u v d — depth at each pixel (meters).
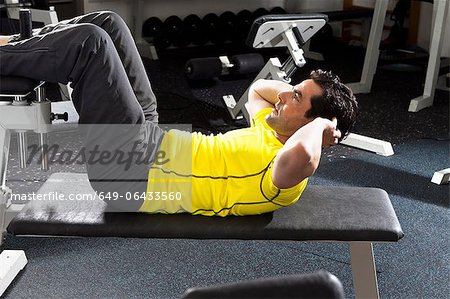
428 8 5.84
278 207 1.96
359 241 1.92
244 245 2.62
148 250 2.55
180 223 1.92
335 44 6.23
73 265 2.42
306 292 0.92
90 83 1.93
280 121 1.93
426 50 5.93
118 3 5.89
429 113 4.45
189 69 4.10
